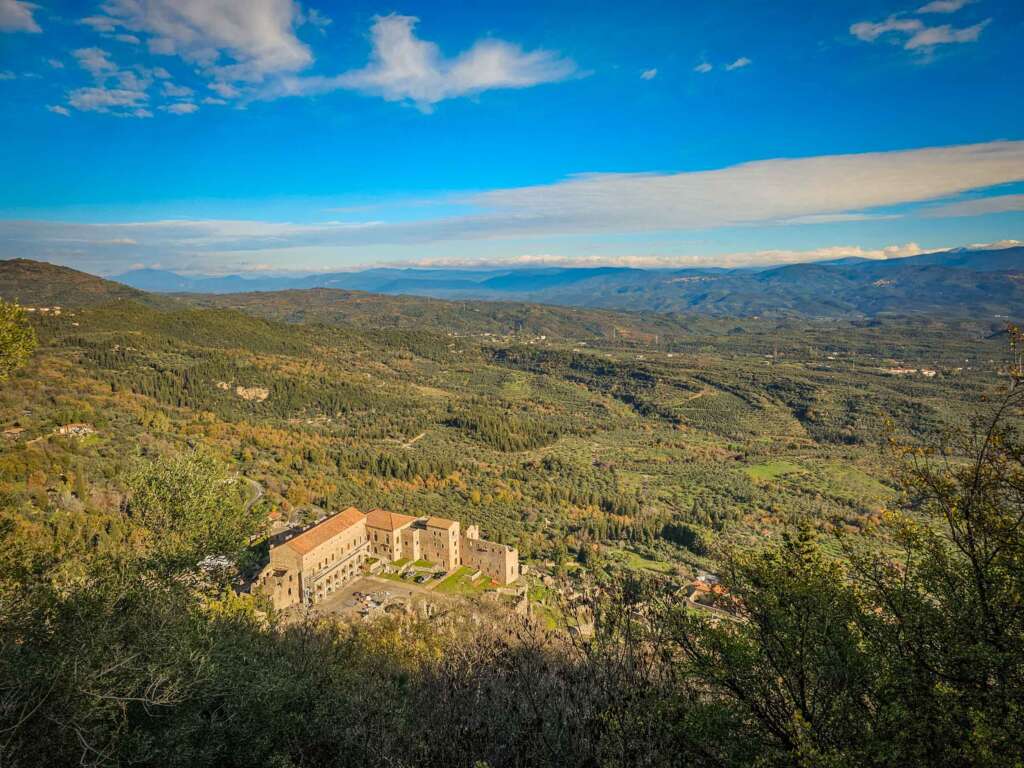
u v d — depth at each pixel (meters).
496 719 14.97
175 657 15.93
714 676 14.32
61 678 13.90
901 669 12.85
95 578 18.98
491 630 21.25
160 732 15.00
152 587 21.05
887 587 14.86
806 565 16.45
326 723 17.50
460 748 14.70
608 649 15.20
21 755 12.90
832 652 13.64
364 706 17.94
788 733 13.25
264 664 20.73
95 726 13.53
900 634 13.85
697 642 15.38
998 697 11.75
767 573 15.69
